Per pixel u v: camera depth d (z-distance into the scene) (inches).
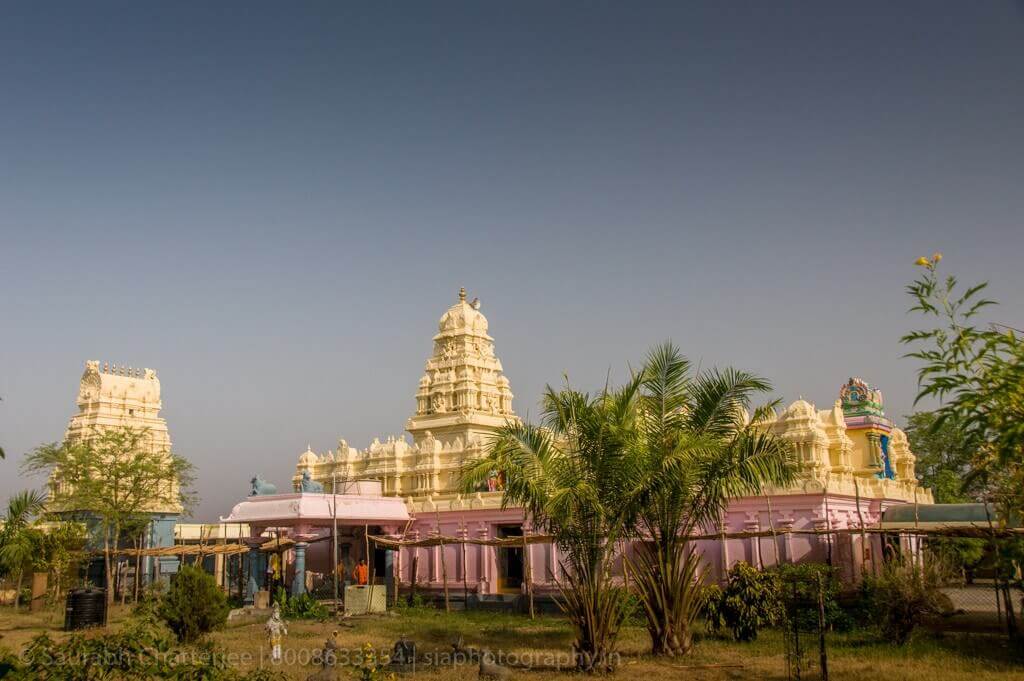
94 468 2101.4
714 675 876.6
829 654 968.3
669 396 984.9
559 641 1153.4
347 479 2593.5
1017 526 1067.9
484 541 1517.0
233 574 2219.5
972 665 877.2
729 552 1486.2
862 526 1204.5
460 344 2947.8
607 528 954.7
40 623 1471.5
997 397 480.7
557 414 983.6
